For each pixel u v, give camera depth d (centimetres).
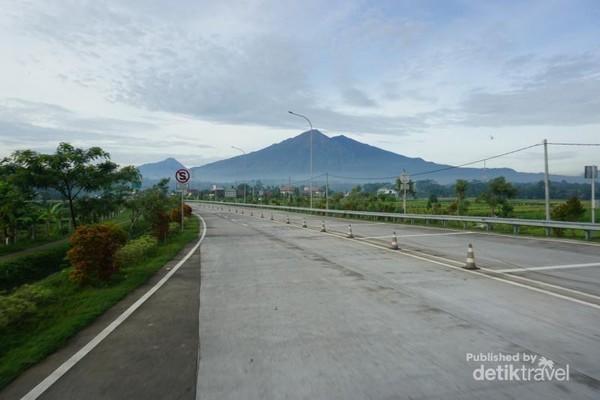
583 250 1534
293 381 452
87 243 1023
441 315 697
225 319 702
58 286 1072
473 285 941
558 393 418
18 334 667
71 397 429
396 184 6012
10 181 1741
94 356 543
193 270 1243
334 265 1264
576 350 530
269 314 726
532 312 710
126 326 677
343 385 440
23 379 478
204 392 431
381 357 515
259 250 1705
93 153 1877
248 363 505
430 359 506
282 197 11325
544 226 2058
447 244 1784
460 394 417
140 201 2106
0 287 1418
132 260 1349
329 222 3597
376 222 3453
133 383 457
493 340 571
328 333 613
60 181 1867
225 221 3966
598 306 747
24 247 2238
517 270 1136
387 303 785
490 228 2514
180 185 2875
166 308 790
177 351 554
